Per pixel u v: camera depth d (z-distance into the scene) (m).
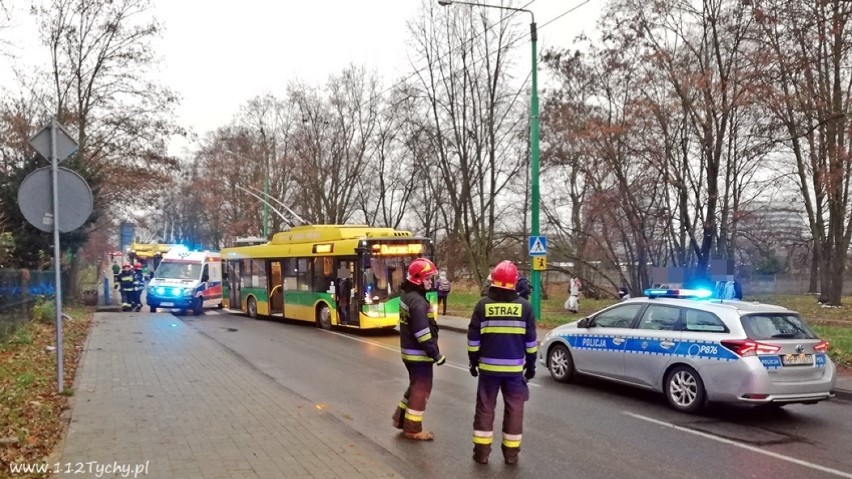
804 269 46.91
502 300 6.16
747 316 8.19
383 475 5.29
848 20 13.47
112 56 28.33
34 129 25.77
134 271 28.38
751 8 16.20
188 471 5.29
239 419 7.18
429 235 45.94
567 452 6.57
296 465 5.52
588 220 28.14
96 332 16.16
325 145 42.72
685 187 22.98
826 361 8.29
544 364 11.00
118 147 29.38
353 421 7.73
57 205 7.94
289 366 11.99
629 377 9.34
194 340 15.15
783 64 16.67
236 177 49.84
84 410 7.44
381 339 16.61
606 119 24.52
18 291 13.73
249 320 22.52
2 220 17.53
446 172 32.53
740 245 32.69
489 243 31.83
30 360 10.65
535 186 20.16
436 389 9.91
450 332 19.03
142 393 8.57
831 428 7.73
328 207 42.31
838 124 17.73
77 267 30.16
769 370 7.82
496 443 6.92
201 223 67.75
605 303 33.59
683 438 7.18
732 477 5.84
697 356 8.32
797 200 31.02
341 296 18.28
